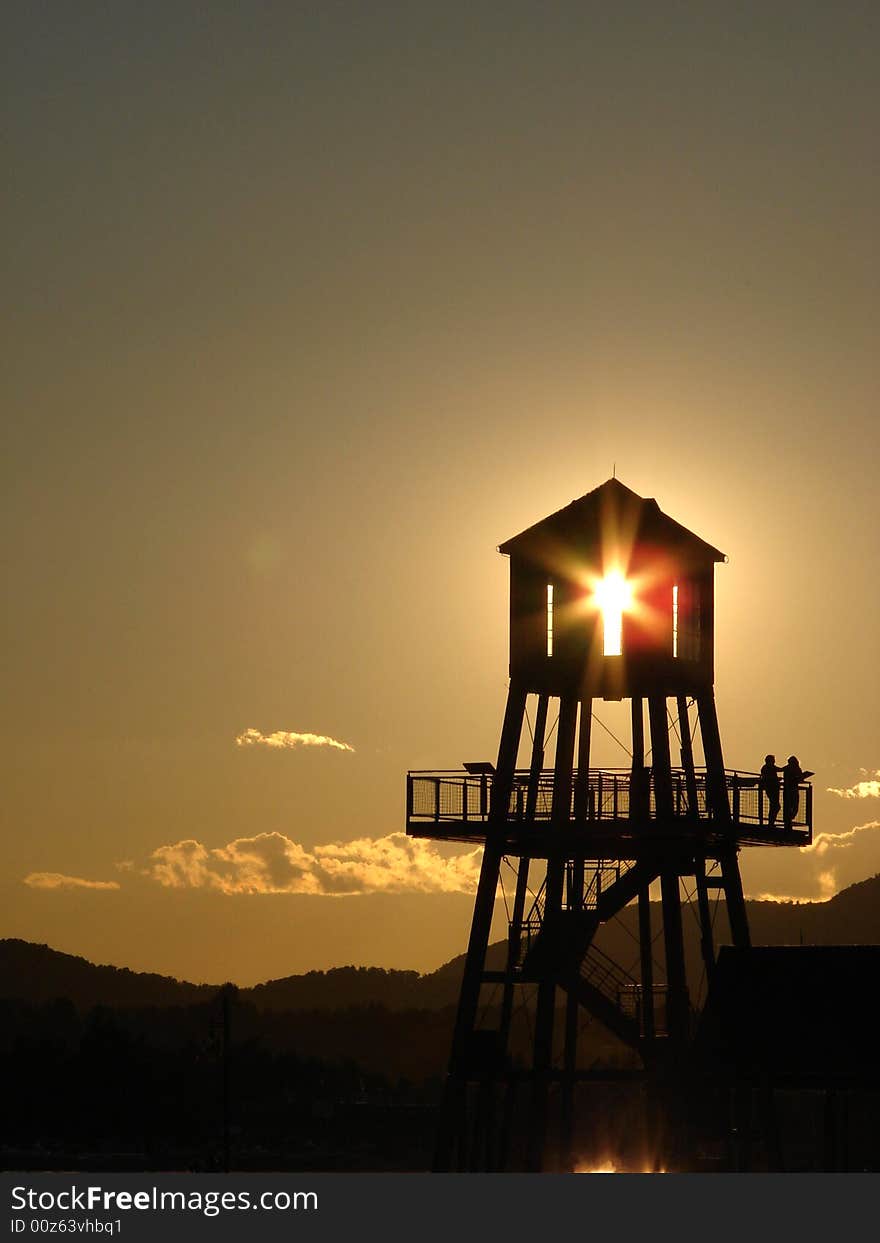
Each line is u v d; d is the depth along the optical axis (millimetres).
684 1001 72625
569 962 73125
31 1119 137500
